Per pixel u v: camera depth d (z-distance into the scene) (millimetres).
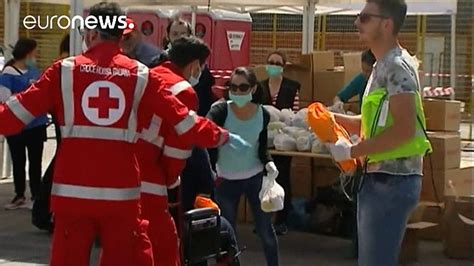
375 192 4406
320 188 9570
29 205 10664
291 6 13867
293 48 23906
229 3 13391
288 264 8203
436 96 15750
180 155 5094
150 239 5086
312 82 10156
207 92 8133
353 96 9203
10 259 8148
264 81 9852
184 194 5891
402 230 4438
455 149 9180
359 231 4543
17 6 12852
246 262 8211
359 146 4367
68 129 4691
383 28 4402
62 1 13609
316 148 8477
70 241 4691
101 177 4648
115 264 4730
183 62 5469
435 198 9109
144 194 5070
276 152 8633
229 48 13555
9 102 4672
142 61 7246
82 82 4672
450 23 20906
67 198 4660
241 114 6789
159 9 13453
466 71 20562
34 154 10320
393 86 4309
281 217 9344
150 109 4785
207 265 5820
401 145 4289
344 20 24172
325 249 8852
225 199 6871
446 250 8594
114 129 4672
